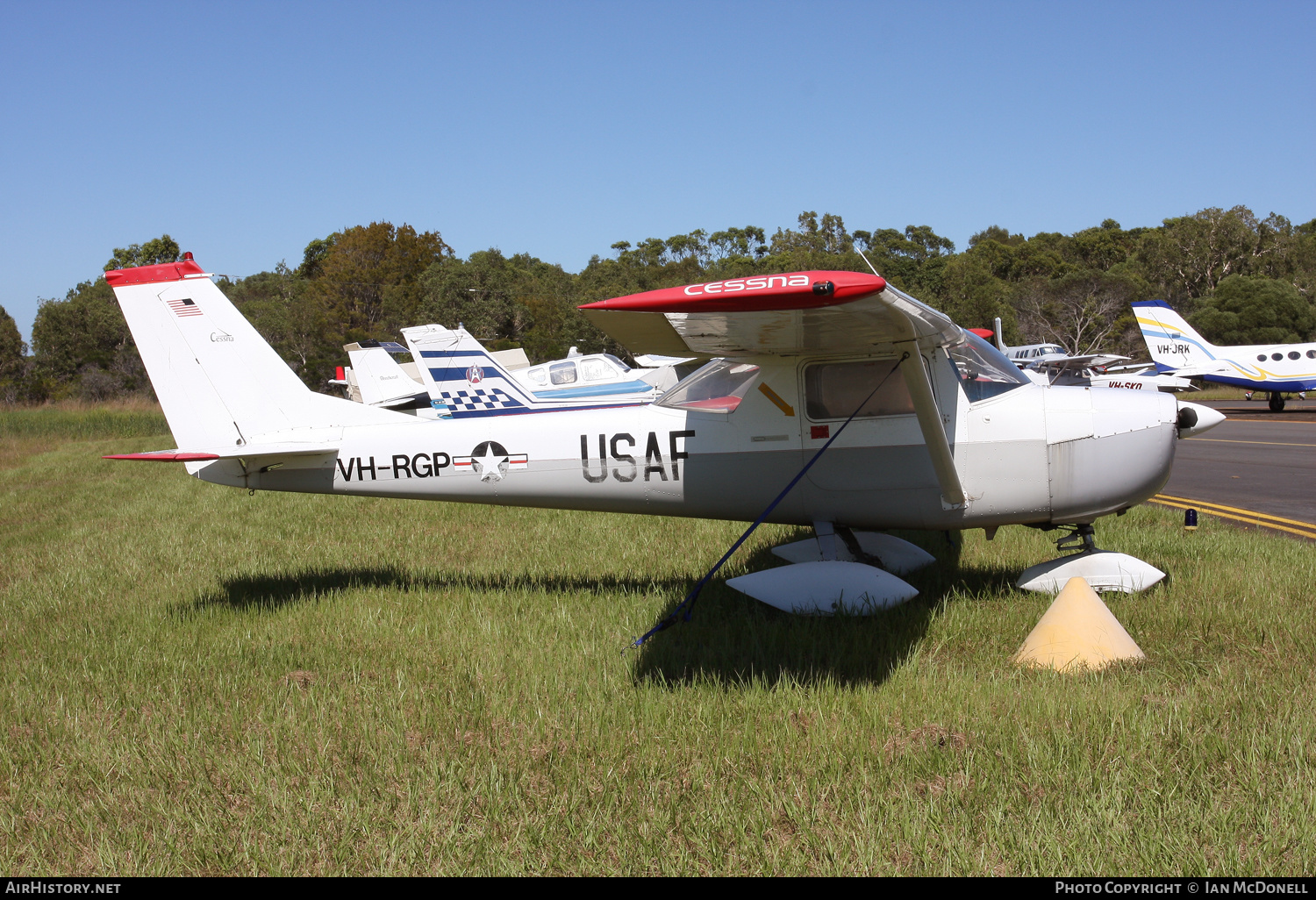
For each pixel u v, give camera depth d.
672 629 4.36
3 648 4.52
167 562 6.67
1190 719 3.01
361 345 24.19
